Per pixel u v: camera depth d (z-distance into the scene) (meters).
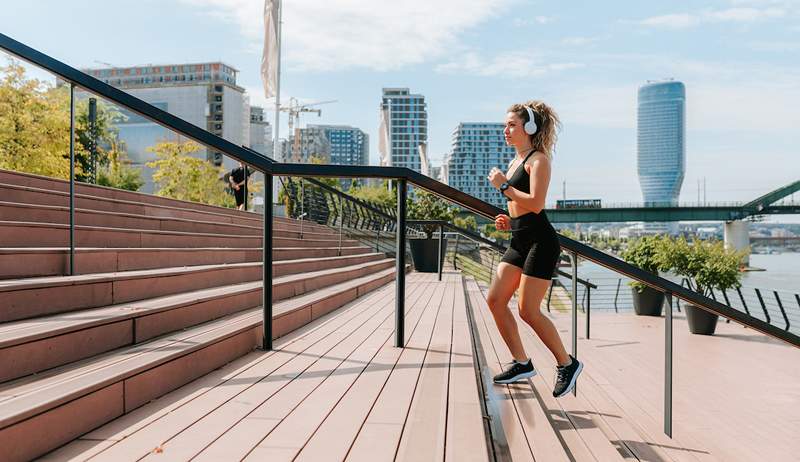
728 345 9.69
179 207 7.81
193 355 2.99
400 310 4.02
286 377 3.12
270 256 3.79
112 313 2.98
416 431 2.27
